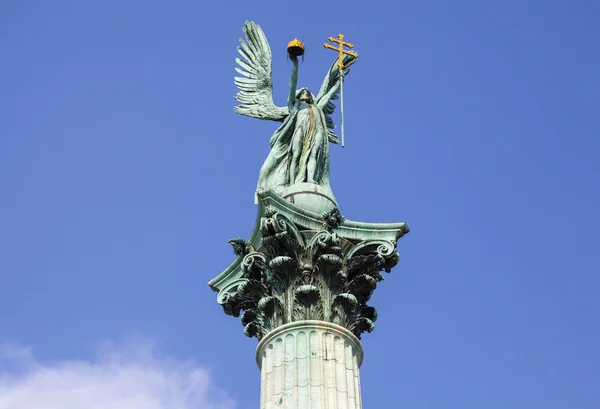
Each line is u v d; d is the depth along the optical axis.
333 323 27.16
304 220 28.30
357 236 28.75
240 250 29.38
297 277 27.70
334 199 29.70
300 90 32.34
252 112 32.88
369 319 28.75
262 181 30.75
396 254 28.75
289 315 27.22
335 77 33.50
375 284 28.70
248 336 29.05
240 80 33.91
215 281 30.06
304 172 30.31
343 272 28.02
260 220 28.53
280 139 31.31
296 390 25.73
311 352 26.41
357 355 27.39
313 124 31.25
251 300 29.05
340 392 25.94
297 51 31.31
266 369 26.80
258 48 34.69
